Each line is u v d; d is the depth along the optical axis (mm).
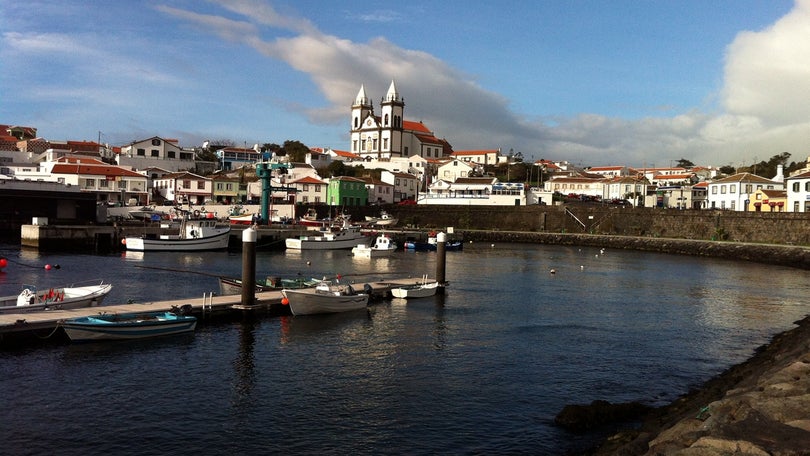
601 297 50219
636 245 108750
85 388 24562
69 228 80688
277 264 72250
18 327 29469
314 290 41375
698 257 94125
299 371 27578
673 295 52125
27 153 135875
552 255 92875
